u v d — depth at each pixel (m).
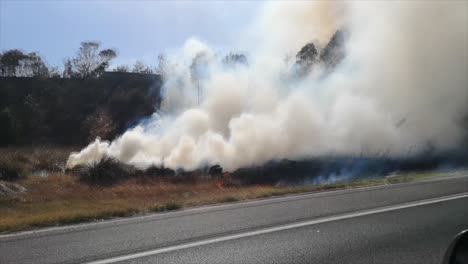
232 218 6.93
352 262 4.46
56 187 12.66
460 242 3.38
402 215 6.73
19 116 46.31
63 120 48.19
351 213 6.98
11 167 13.91
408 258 4.57
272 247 5.08
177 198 10.96
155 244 5.36
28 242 5.67
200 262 4.59
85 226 6.73
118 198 11.42
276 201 8.70
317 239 5.39
